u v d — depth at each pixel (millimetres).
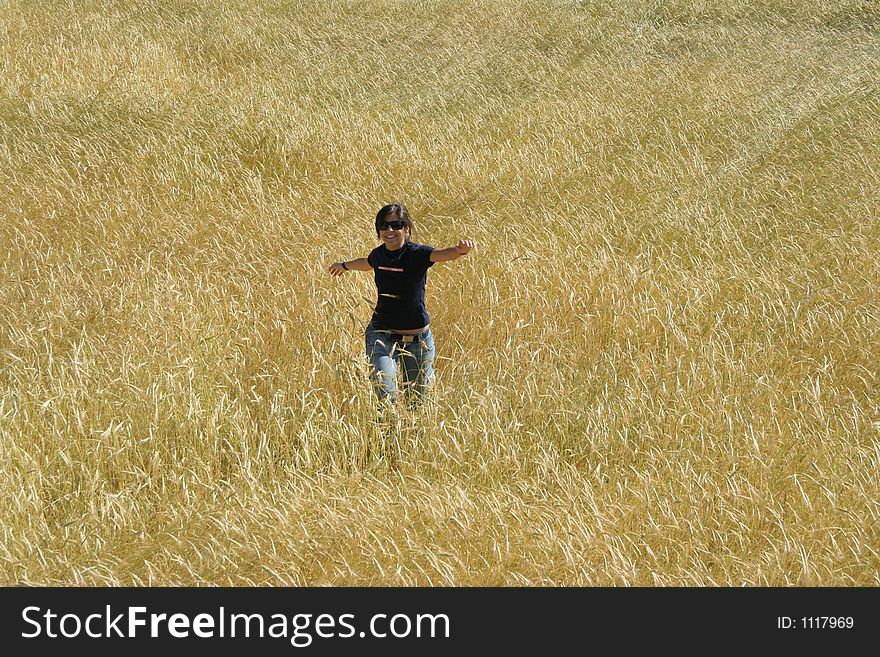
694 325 28828
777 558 18844
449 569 18438
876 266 32719
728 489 21078
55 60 60656
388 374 24812
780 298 30828
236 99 53938
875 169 42500
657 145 47281
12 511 19594
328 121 50406
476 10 79375
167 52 66625
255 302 30594
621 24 75000
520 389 25125
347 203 40125
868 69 59625
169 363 25391
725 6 78688
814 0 77938
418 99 58000
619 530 20000
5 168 41875
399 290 25156
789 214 38188
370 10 79875
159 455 22016
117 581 18141
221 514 19969
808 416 24203
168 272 32094
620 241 36375
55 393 23500
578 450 23391
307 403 24297
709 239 35656
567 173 44094
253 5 80625
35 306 29766
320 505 20281
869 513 20391
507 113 54406
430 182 43031
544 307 30109
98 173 42094
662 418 23891
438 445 22844
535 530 19594
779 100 53750
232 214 38719
